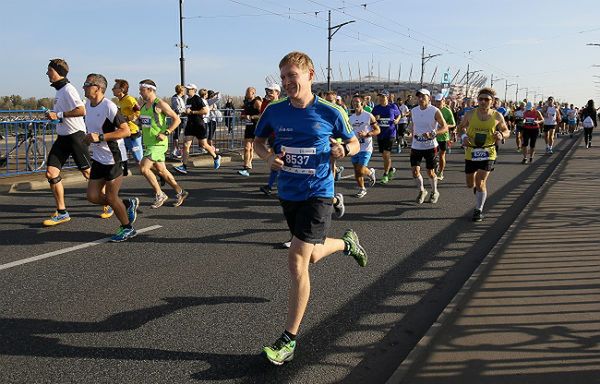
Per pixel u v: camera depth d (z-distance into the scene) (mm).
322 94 9109
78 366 3072
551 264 4941
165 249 5609
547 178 11391
